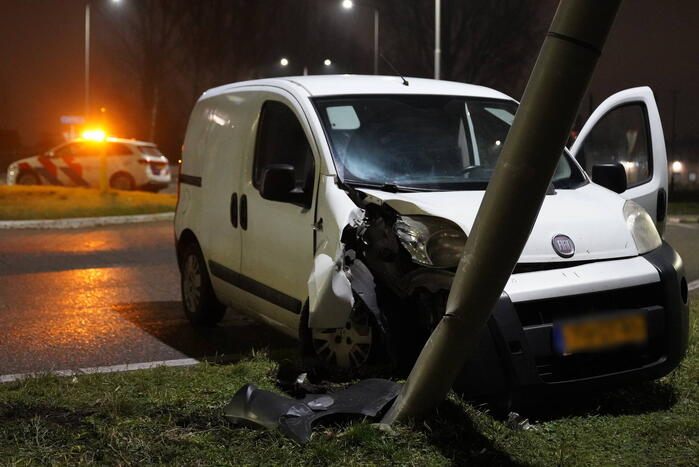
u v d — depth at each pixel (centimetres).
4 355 655
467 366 444
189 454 400
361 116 583
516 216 343
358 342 527
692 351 577
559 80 324
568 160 588
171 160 5497
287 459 393
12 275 1069
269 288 597
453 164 568
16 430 423
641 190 667
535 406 486
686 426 438
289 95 616
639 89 689
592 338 455
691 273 1072
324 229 523
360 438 406
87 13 4300
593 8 317
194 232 729
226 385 512
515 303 448
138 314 817
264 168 627
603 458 407
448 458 395
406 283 473
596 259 479
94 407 467
